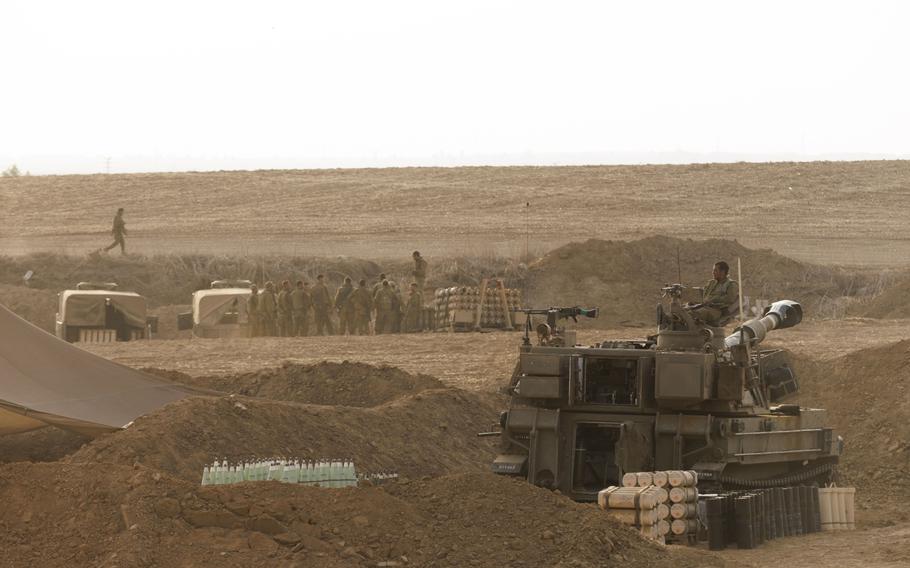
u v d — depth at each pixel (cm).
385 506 4059
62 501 4053
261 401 6378
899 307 13275
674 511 4966
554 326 6028
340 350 11238
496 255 16525
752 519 5075
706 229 19988
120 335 13325
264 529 3925
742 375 5506
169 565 3769
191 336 14238
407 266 16450
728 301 5775
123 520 3941
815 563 4594
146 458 5372
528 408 5669
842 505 5719
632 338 11438
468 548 3934
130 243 19675
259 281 16512
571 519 4153
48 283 16562
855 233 19525
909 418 7862
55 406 5984
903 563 4519
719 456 5472
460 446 7169
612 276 14588
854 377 8381
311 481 4875
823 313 13788
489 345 11338
